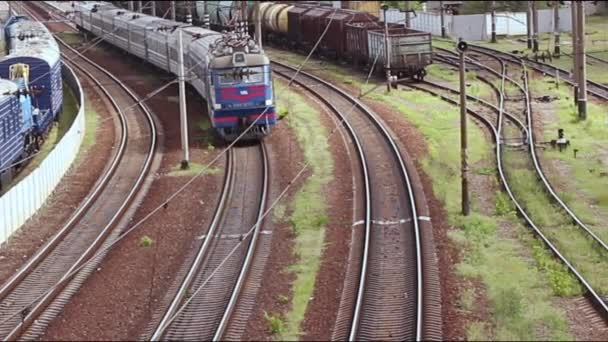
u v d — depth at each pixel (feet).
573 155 153.99
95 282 95.50
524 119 181.88
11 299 93.66
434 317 79.51
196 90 204.64
